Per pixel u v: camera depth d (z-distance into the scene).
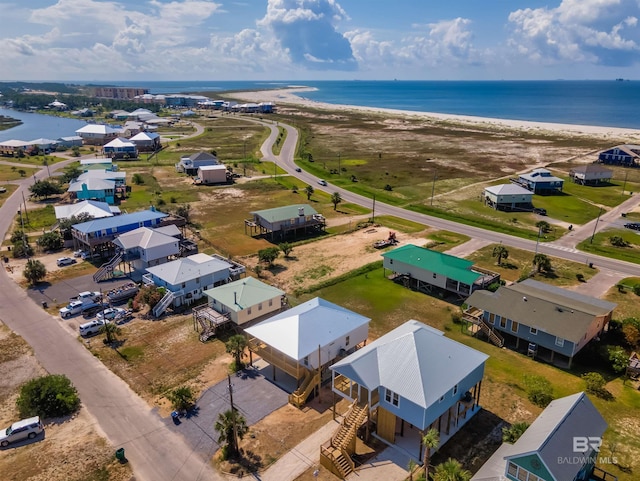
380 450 33.72
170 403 38.97
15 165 145.25
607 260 71.94
